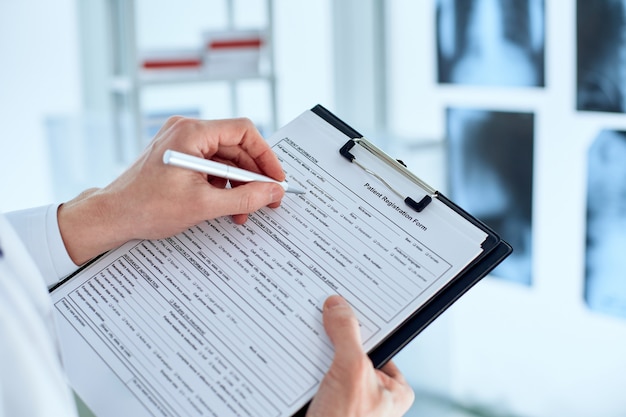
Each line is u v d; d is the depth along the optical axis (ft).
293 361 1.76
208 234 2.06
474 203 7.74
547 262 7.13
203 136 2.04
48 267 2.04
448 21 7.79
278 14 9.80
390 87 8.77
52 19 9.25
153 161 2.02
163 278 1.98
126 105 8.43
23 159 9.48
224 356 1.79
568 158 6.79
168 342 1.84
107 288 1.99
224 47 7.54
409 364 7.04
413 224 1.99
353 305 1.84
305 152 2.21
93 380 1.81
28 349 1.20
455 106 7.86
